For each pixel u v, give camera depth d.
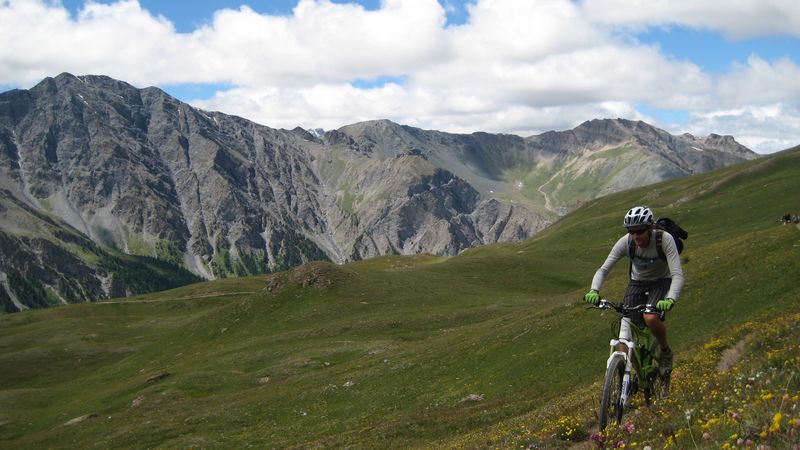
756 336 16.27
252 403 60.69
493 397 43.62
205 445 49.06
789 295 36.25
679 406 10.84
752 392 9.95
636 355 10.55
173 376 84.75
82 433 64.69
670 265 10.32
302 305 110.25
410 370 57.72
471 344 58.53
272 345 91.62
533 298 106.44
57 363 131.50
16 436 73.38
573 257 142.50
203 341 108.19
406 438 35.59
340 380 61.12
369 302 107.19
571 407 20.08
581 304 57.00
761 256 43.41
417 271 130.38
